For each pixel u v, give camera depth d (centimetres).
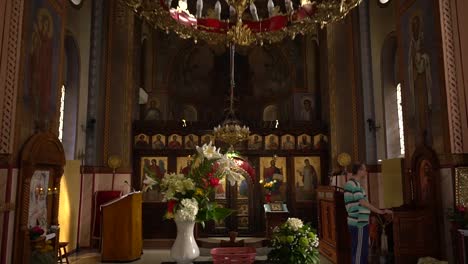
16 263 616
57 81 796
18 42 643
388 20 1126
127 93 1249
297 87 1698
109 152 1209
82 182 1157
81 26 1183
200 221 339
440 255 691
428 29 748
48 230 743
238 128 966
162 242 1191
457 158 668
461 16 699
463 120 679
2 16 643
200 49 1880
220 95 1883
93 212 1145
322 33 1424
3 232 595
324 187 907
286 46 1766
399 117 1138
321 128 1360
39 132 703
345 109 1228
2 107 624
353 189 584
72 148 1125
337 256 788
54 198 776
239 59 1877
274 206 1110
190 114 1883
